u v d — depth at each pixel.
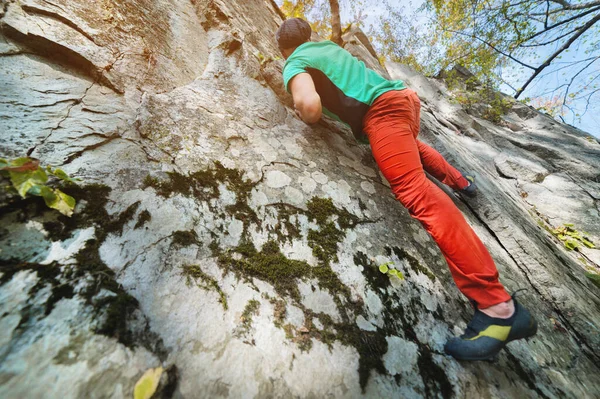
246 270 0.97
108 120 1.15
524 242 1.87
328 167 1.63
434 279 1.33
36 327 0.62
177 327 0.75
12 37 1.16
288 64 1.55
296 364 0.81
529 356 1.18
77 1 1.46
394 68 5.82
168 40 1.82
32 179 0.79
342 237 1.27
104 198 0.91
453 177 1.99
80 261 0.76
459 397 0.93
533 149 4.58
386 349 0.96
